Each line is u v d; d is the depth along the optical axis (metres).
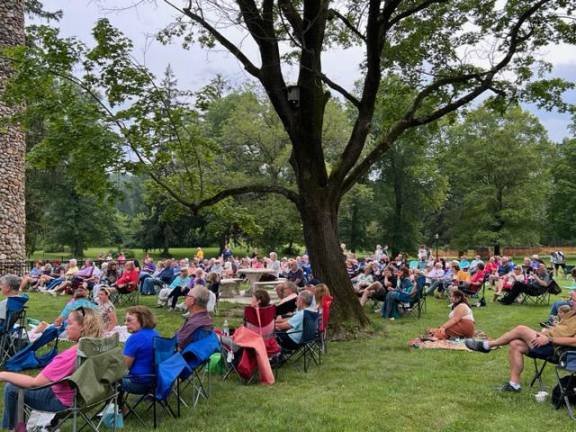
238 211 12.73
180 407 6.00
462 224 49.66
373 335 10.48
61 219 44.16
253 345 7.03
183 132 11.52
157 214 49.28
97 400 4.69
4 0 19.12
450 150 51.16
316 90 10.73
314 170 10.66
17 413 4.65
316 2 10.05
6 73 18.67
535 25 11.83
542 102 12.47
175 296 14.30
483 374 7.57
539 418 5.64
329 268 10.59
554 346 6.47
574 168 50.38
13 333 7.81
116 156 10.03
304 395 6.50
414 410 5.92
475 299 17.03
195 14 9.71
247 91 41.72
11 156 19.69
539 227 48.53
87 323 5.27
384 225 50.56
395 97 13.59
